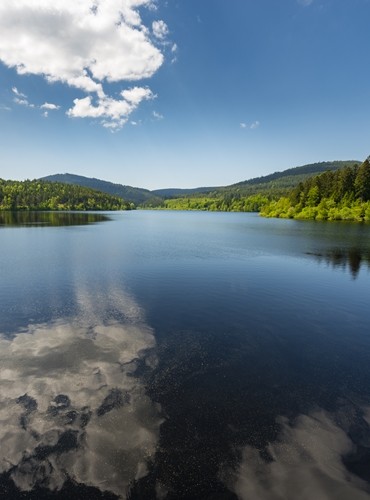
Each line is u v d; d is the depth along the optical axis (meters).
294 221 112.56
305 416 8.82
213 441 7.73
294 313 17.66
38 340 13.02
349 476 6.78
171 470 6.86
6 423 7.96
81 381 9.97
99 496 6.22
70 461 6.95
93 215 159.00
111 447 7.38
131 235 60.69
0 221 96.69
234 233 67.00
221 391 9.89
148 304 18.41
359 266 30.86
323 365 11.92
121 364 11.22
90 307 17.61
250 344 13.55
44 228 73.12
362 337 14.62
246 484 6.55
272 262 32.56
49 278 24.34
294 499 6.23
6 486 6.37
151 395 9.45
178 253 37.97
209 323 15.81
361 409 9.23
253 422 8.49
